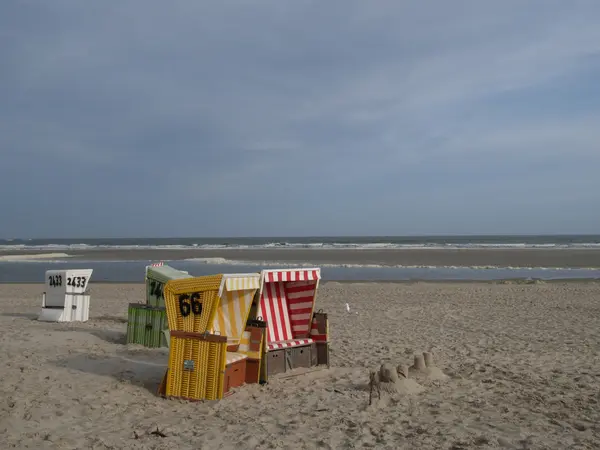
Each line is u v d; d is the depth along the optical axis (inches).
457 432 209.8
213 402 255.0
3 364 327.3
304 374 313.3
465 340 433.4
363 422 224.8
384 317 571.8
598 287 872.9
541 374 315.0
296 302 340.2
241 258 1840.6
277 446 198.1
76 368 325.1
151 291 427.2
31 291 861.2
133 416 237.0
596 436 207.8
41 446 195.6
